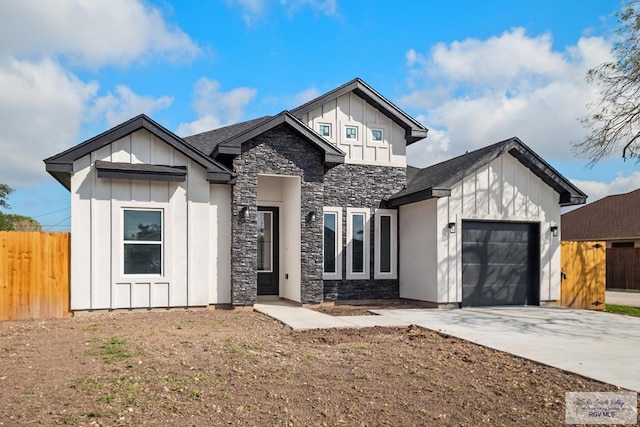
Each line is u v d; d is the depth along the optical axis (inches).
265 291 564.4
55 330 354.0
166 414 188.5
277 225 572.1
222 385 223.9
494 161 538.0
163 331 351.6
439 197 504.7
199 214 467.8
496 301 536.7
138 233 450.6
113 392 210.1
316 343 327.0
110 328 362.0
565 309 526.0
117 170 428.1
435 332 371.6
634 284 968.9
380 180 580.1
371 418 192.9
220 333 350.0
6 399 199.9
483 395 223.1
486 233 537.3
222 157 488.4
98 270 433.7
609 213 1165.7
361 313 474.0
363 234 569.0
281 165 500.4
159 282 452.4
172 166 459.2
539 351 306.2
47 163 418.0
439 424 189.5
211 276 477.7
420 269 538.6
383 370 257.9
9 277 412.2
